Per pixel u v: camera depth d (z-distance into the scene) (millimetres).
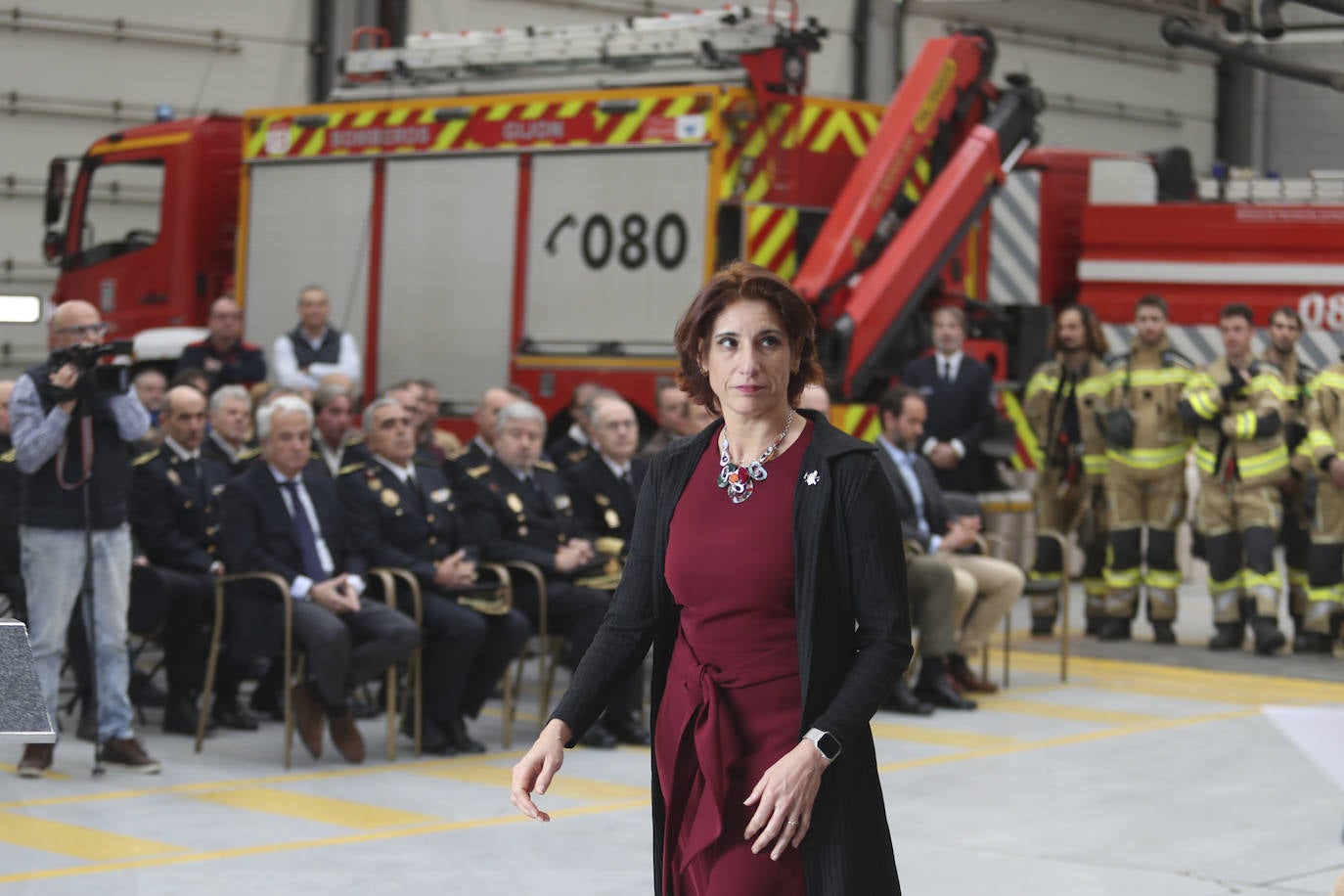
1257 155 23766
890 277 11242
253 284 13203
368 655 7676
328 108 12914
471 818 6664
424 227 12406
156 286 13867
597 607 8422
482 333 12125
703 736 3342
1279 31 9586
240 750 7941
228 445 9203
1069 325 11555
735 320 3385
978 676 10203
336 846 6188
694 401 3539
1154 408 11383
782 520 3344
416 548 8227
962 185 11680
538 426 8641
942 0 20672
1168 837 6473
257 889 5590
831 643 3334
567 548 8438
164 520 8234
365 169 12695
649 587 3490
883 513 3334
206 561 8195
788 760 3209
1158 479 11391
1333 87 11180
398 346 12508
